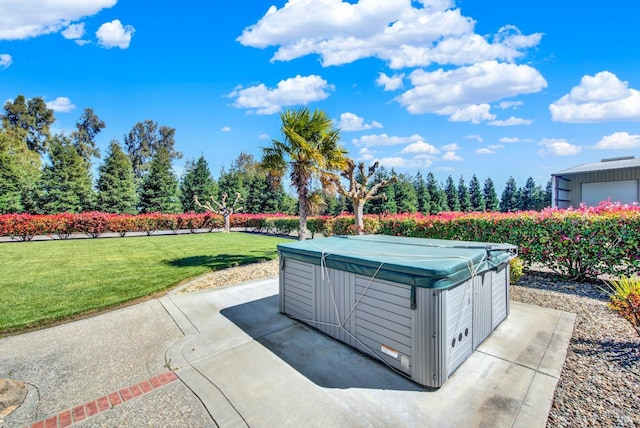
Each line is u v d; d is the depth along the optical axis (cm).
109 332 455
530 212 742
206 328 466
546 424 247
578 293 573
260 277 784
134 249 1314
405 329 323
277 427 255
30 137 3816
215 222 2534
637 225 555
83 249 1312
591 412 258
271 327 466
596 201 1586
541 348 376
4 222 1653
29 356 383
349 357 371
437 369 299
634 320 354
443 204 3441
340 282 405
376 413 270
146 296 620
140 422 265
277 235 2114
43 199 2283
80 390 312
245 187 3497
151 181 2820
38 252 1216
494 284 432
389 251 418
